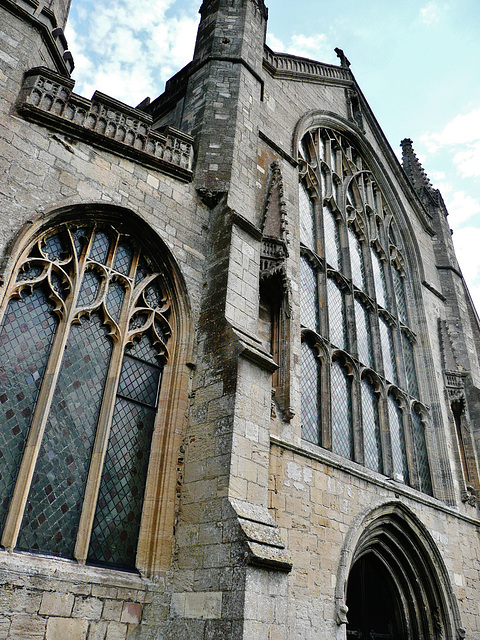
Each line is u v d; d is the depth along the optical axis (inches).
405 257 992.9
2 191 398.6
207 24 703.7
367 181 977.5
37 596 323.9
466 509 781.9
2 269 374.3
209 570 365.1
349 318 746.8
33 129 441.7
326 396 627.8
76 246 446.3
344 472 574.9
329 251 784.3
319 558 493.7
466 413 879.7
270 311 592.1
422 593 641.6
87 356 423.8
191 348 470.9
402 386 806.5
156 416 447.5
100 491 393.1
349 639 580.7
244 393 424.8
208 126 589.6
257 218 620.7
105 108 510.9
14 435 361.7
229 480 385.1
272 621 342.3
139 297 475.5
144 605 368.2
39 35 495.8
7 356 374.9
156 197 508.4
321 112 879.7
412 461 741.9
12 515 338.0
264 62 776.3
